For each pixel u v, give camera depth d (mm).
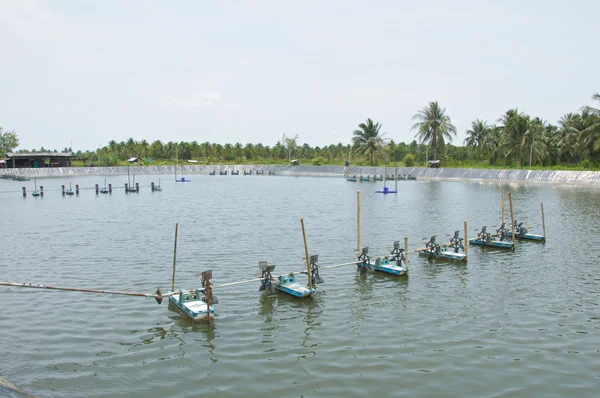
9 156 135125
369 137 148125
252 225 49562
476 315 23281
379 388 16562
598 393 16266
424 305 24750
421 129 135625
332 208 65000
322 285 28219
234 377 17328
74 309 23797
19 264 32438
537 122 118062
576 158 123250
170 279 29000
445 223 51219
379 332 21250
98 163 160750
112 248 37625
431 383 16891
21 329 21312
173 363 18375
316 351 19391
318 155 194375
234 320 22656
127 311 23594
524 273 30750
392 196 81812
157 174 161500
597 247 38219
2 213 59688
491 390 16438
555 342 20172
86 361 18453
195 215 57656
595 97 94000
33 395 15875
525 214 56906
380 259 31281
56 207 66375
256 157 198625
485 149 142750
